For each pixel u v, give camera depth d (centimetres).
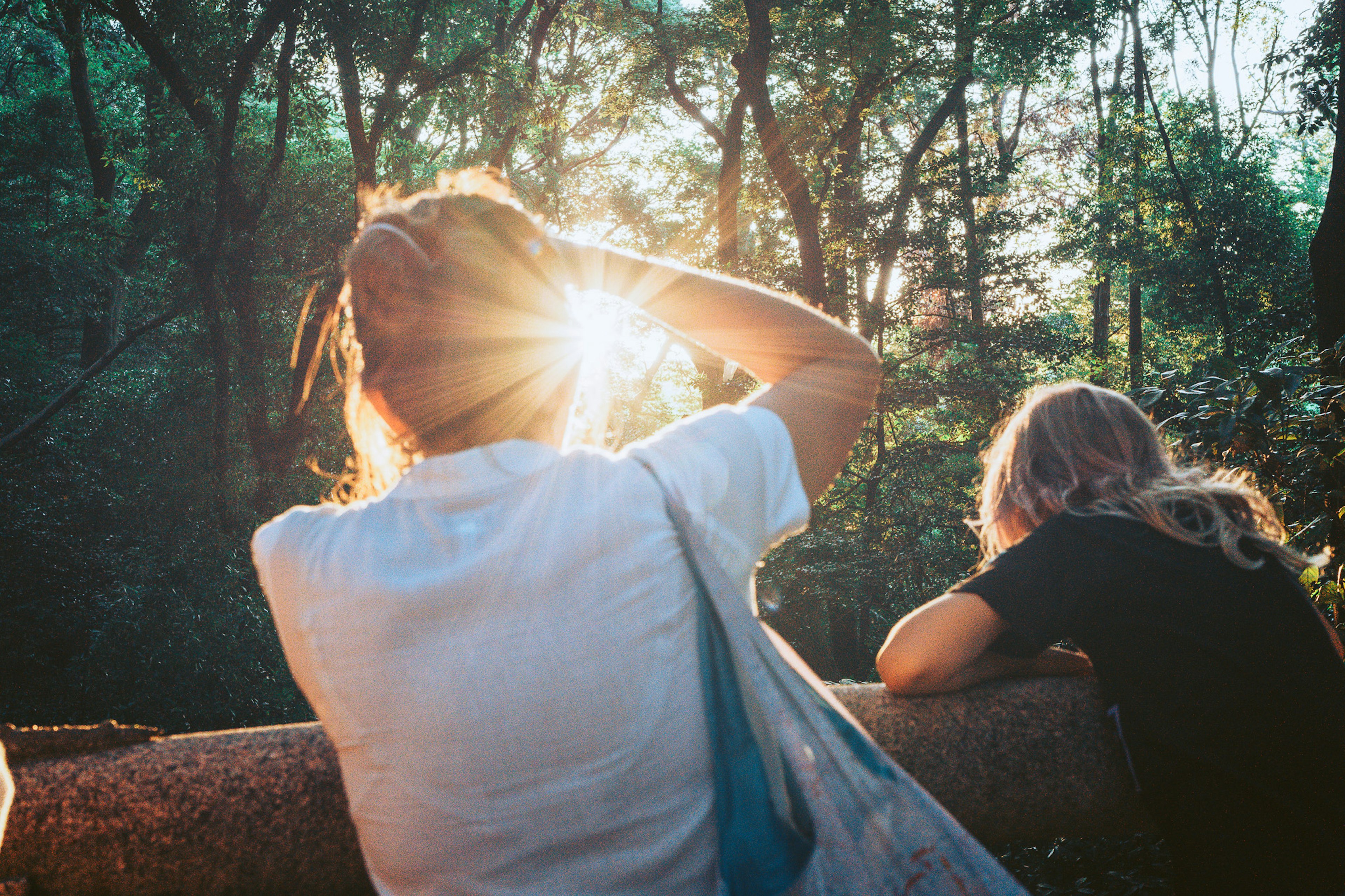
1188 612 116
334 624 75
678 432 82
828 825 76
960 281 1559
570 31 1905
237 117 1362
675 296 92
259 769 109
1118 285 2703
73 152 2044
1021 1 1592
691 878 77
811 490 89
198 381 1531
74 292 1911
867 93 1452
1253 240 1925
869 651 1335
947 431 1672
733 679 78
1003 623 119
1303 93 1534
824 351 91
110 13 1310
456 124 1678
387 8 1316
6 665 1191
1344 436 288
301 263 1448
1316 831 112
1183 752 114
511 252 80
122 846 108
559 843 74
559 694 73
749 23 1387
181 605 1181
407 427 80
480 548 75
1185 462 303
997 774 119
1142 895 296
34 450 1608
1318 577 248
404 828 75
